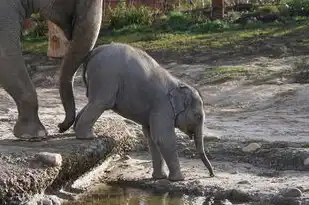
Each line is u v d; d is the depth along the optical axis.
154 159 11.55
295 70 22.64
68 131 11.95
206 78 22.66
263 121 16.86
